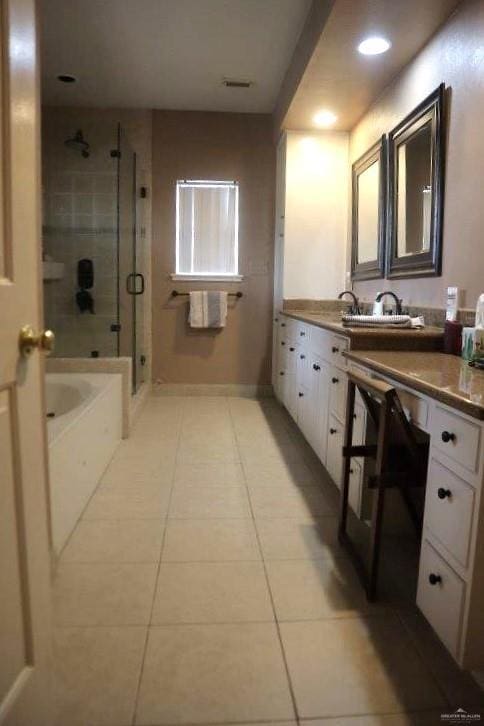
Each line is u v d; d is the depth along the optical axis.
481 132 2.04
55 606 1.63
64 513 2.02
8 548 0.94
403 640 1.51
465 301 2.16
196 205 4.55
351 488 2.19
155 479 2.73
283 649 1.46
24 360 0.99
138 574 1.83
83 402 2.56
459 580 1.22
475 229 2.09
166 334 4.69
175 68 3.60
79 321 3.78
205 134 4.49
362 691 1.32
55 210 4.00
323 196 4.14
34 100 1.04
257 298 4.69
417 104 2.70
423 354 2.12
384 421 1.58
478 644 1.20
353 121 3.84
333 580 1.81
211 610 1.63
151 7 2.82
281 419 4.00
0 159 0.90
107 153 4.11
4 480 0.93
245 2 2.76
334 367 2.53
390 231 3.07
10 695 0.94
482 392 1.30
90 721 1.21
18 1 0.95
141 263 4.57
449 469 1.29
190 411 4.21
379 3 2.21
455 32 2.26
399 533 2.13
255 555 1.97
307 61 2.87
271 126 4.51
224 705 1.26
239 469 2.90
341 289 4.21
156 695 1.28
